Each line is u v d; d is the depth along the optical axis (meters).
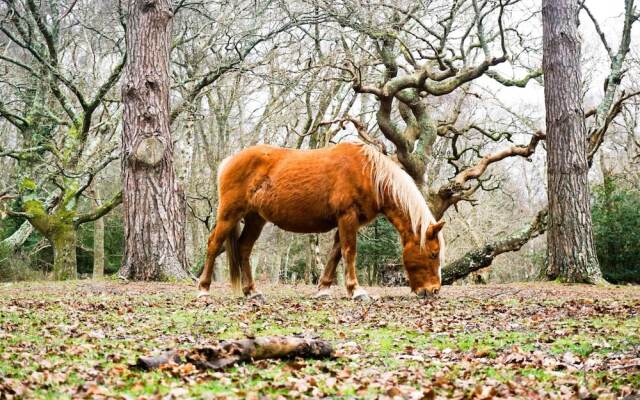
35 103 23.22
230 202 10.24
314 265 24.47
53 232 21.89
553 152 15.07
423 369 5.00
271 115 25.30
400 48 20.31
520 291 12.35
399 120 29.75
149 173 14.00
